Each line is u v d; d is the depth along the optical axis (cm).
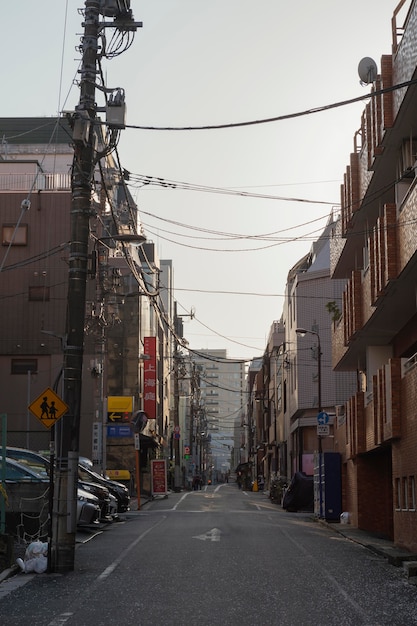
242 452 15975
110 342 5419
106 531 2453
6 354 4841
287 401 6619
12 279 4884
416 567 1509
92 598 1245
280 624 1041
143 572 1525
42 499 2041
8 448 2339
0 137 5938
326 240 5731
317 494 3453
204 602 1202
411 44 1761
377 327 2609
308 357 5531
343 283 5422
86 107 1709
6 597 1273
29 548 1602
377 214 2683
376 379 2394
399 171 2194
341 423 3559
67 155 5762
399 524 2098
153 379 5759
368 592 1311
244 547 1967
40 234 4906
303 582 1407
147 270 6675
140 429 4128
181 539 2167
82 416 4822
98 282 4000
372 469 2898
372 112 2244
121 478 5225
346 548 2061
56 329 4844
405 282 2064
